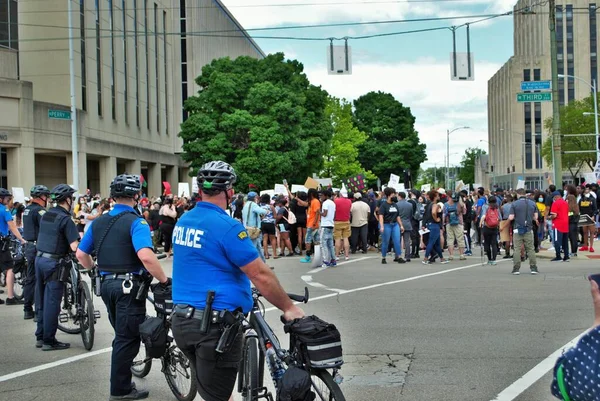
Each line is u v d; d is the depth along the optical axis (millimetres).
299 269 17172
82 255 6328
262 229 20500
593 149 76062
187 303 4086
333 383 3789
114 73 47531
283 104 44500
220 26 87750
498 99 127688
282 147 45594
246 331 4520
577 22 101750
